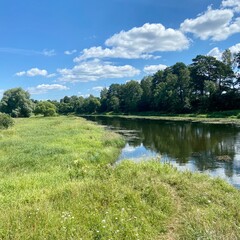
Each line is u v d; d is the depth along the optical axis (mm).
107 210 8172
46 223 7199
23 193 10281
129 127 48906
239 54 72625
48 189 10648
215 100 70062
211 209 8727
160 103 87562
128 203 8812
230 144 27484
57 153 19531
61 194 9516
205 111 70875
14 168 15523
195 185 11227
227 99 68438
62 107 143625
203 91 78875
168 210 8711
